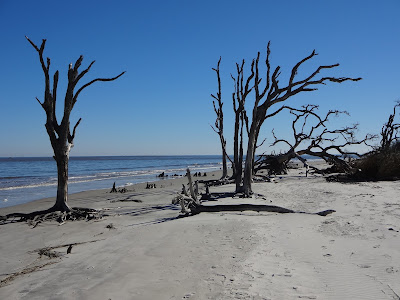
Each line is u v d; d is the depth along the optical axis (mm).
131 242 8148
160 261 6445
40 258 7633
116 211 14727
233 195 16469
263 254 6430
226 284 5027
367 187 16844
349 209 10883
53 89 13773
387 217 9031
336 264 5668
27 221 12500
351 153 26609
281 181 24125
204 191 19391
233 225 9234
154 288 5121
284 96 15672
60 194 13547
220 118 25781
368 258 5855
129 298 4812
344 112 26875
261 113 16125
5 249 8719
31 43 13102
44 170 66000
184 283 5227
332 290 4637
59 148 13570
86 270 6270
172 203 16109
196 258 6457
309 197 14805
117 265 6379
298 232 8102
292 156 26984
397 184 17922
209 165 90438
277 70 15305
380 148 23188
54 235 10305
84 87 13805
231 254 6551
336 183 19938
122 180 37750
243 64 20547
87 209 13898
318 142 27562
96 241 8938
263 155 28484
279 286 4828
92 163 108312
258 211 11602
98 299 4848
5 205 18984
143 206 15984
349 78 14688
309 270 5457
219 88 25453
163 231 9086
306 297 4430
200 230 8852
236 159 22578
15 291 5492
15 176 48000
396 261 5613
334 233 7770
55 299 4984
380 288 4633
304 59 14930
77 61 13570
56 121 13797
